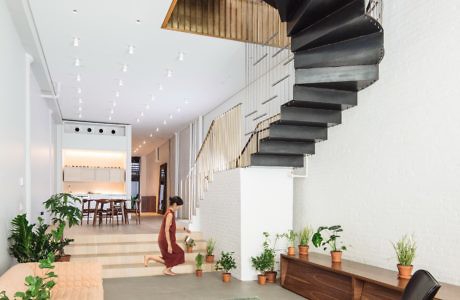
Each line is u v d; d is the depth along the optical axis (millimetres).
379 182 5363
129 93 10297
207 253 7715
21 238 4965
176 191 16031
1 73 4664
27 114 6395
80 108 11945
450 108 4359
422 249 4613
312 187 6875
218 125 8234
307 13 4727
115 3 5570
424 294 1870
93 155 14539
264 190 6863
